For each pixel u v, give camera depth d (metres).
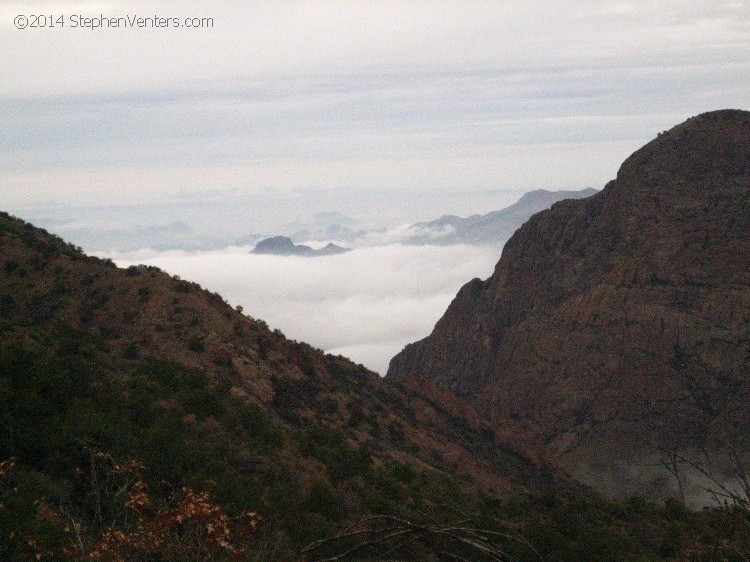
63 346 28.69
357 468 26.38
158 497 14.36
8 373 18.84
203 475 16.55
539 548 22.08
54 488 12.76
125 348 41.03
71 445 15.23
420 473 38.75
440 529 5.59
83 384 22.39
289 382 46.34
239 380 42.28
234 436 24.28
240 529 8.36
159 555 8.25
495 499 31.64
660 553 23.72
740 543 5.32
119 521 9.95
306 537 15.20
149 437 18.56
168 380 29.95
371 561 5.77
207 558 8.04
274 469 21.38
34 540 9.27
